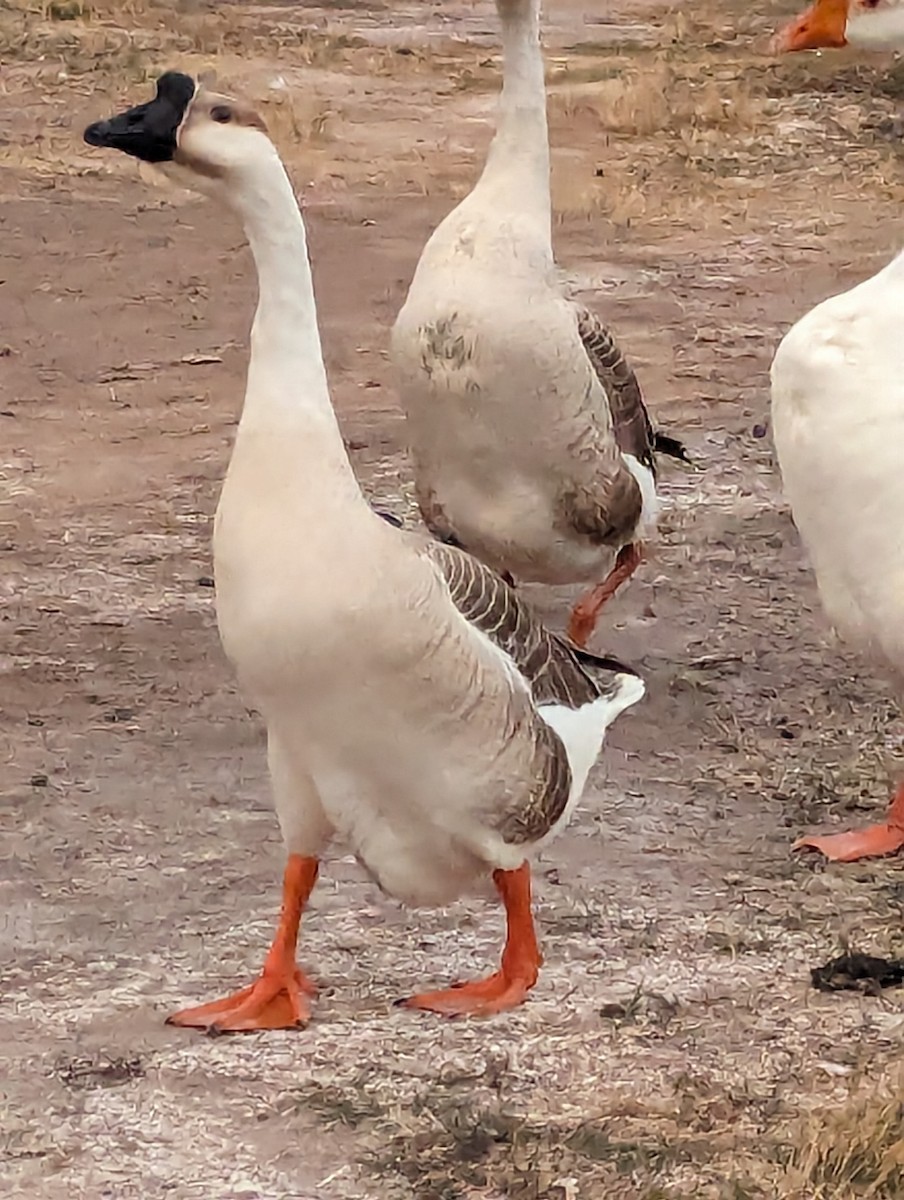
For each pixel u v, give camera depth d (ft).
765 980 11.51
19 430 16.96
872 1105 10.64
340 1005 11.28
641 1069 10.94
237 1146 10.54
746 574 15.24
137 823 12.51
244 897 11.99
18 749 13.08
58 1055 10.97
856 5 13.64
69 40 32.76
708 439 17.38
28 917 11.81
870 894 12.14
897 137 29.37
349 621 10.63
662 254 23.66
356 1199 10.31
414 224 24.44
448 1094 10.78
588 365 13.24
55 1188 10.36
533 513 13.37
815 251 24.04
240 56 33.22
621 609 14.78
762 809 12.82
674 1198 10.23
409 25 37.14
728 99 31.04
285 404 10.72
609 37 36.96
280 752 10.96
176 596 14.65
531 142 13.21
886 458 12.03
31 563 14.94
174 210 24.52
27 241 22.85
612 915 11.91
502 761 10.92
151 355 19.22
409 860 11.08
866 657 12.38
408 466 16.38
